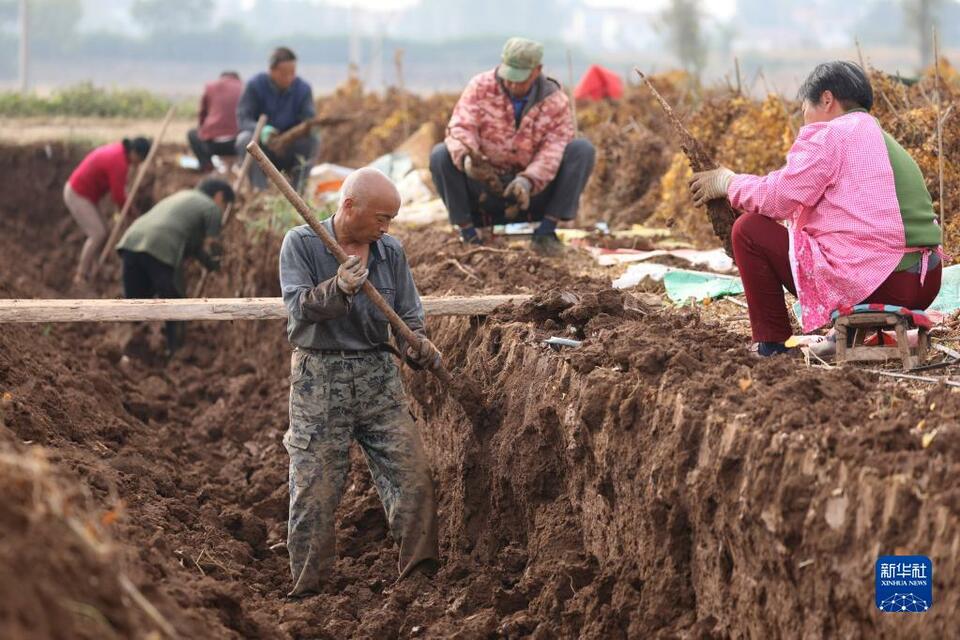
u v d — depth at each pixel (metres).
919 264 10.56
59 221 35.34
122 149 27.41
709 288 14.46
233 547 12.58
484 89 17.02
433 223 22.20
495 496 12.09
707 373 9.98
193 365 23.56
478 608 11.18
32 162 36.12
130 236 21.73
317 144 27.27
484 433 12.42
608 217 23.64
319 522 11.52
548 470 11.45
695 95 26.61
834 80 10.70
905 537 7.53
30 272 31.27
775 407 8.87
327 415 11.47
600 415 10.44
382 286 11.59
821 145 10.48
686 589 9.44
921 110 16.84
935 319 12.45
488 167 16.72
